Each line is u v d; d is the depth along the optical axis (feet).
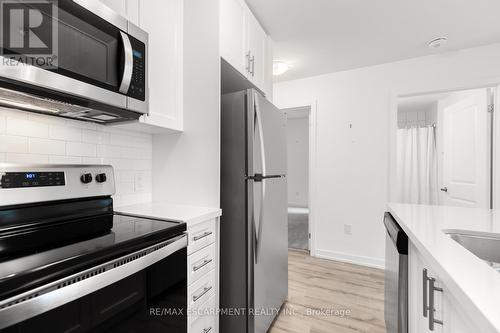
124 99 3.59
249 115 4.83
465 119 9.12
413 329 3.26
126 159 5.12
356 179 9.54
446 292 2.17
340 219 9.78
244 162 4.87
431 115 14.79
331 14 6.24
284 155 6.67
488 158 8.09
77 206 3.45
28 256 2.27
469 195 8.82
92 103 3.32
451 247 2.43
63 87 2.86
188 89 5.14
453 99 11.73
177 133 5.32
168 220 3.79
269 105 5.64
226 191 5.03
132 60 3.58
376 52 8.24
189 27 5.11
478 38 7.31
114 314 2.64
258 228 4.90
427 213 4.36
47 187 3.08
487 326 1.23
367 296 7.05
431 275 2.53
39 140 3.78
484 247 3.17
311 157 10.30
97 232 3.10
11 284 1.84
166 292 3.36
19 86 2.62
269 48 7.24
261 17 6.40
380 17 6.35
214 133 4.88
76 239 2.79
